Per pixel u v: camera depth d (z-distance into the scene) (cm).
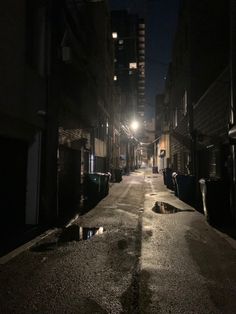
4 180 774
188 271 537
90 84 1677
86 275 516
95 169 2047
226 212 938
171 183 2112
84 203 1405
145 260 595
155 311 394
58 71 1020
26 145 907
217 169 1192
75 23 1287
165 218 1030
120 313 389
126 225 914
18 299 428
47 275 515
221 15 1820
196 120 1652
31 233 799
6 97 714
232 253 643
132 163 6284
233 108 951
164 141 4441
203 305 411
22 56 798
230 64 978
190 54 1823
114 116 3269
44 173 934
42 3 940
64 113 1172
